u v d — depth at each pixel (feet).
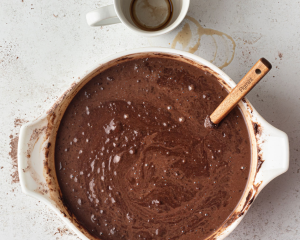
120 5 1.59
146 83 1.63
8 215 1.82
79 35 1.79
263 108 1.75
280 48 1.75
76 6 1.79
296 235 1.76
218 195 1.61
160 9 1.70
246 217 1.78
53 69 1.80
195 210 1.62
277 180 1.77
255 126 1.56
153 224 1.62
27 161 1.57
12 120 1.82
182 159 1.62
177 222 1.62
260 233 1.77
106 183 1.64
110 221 1.63
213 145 1.62
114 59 1.57
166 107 1.63
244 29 1.76
